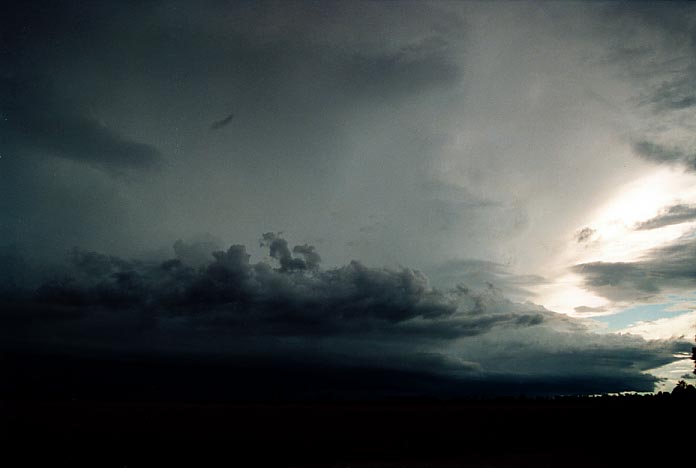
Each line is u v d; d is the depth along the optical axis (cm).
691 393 4488
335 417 4125
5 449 2522
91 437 2889
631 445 2842
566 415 4206
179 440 2909
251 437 3006
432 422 3875
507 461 2428
